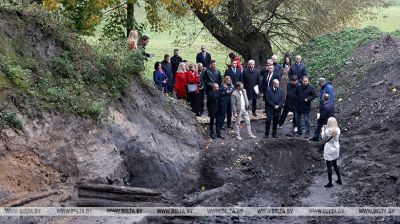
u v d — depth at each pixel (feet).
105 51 52.95
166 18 85.10
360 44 85.25
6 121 38.37
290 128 67.72
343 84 77.41
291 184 53.98
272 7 89.86
